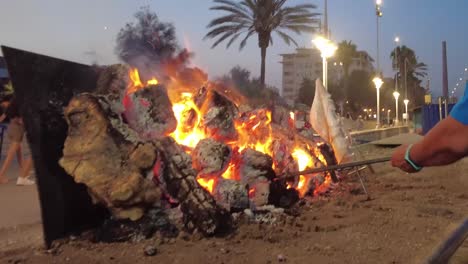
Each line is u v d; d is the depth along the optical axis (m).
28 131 4.04
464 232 1.94
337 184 7.06
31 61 4.14
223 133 5.55
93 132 4.27
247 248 4.06
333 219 5.15
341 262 3.70
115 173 4.23
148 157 4.29
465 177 7.66
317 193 6.59
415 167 1.80
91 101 4.32
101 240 4.23
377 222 4.97
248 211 4.89
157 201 4.37
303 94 71.81
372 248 4.04
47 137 4.26
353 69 89.62
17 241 4.32
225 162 5.07
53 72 4.38
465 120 1.59
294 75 107.62
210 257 3.81
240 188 4.94
